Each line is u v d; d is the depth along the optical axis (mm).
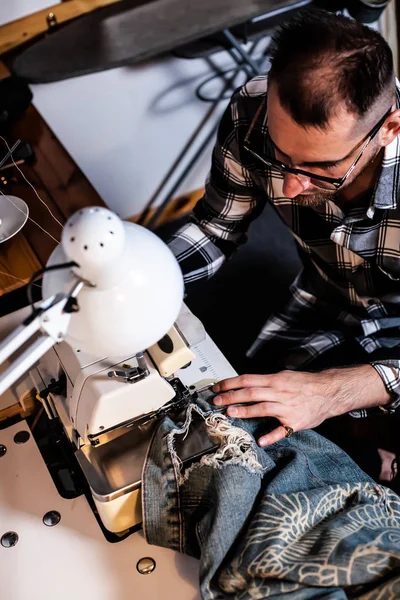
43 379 1297
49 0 2240
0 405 1376
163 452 1150
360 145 1163
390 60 1125
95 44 1921
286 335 1832
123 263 835
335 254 1596
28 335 799
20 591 1121
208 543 1055
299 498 1114
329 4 2283
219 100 2627
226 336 2516
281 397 1290
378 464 1893
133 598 1101
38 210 1759
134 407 1121
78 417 1150
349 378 1404
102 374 1110
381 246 1471
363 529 1082
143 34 1921
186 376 1338
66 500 1245
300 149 1157
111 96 2578
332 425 1980
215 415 1209
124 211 2957
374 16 2275
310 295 1832
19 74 1888
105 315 859
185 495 1146
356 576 999
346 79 1071
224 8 1969
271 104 1145
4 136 1987
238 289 2662
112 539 1187
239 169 1571
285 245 2805
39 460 1309
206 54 2305
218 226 1669
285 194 1276
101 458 1181
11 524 1212
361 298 1665
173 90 2662
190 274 1631
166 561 1146
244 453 1152
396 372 1441
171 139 2812
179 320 1268
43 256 1637
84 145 2678
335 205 1447
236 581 1033
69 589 1119
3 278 1596
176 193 3010
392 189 1343
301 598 988
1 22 2232
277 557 1026
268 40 2729
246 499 1099
